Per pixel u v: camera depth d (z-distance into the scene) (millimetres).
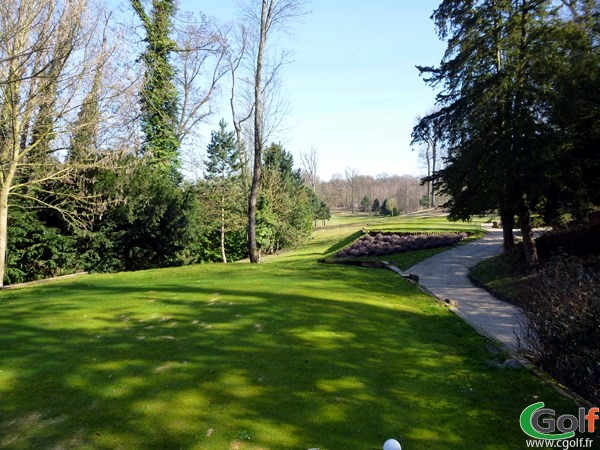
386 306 9836
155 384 5023
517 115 13281
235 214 31656
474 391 5234
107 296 10562
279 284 12258
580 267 6254
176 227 23156
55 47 13305
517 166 12836
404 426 4270
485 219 46656
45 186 19000
